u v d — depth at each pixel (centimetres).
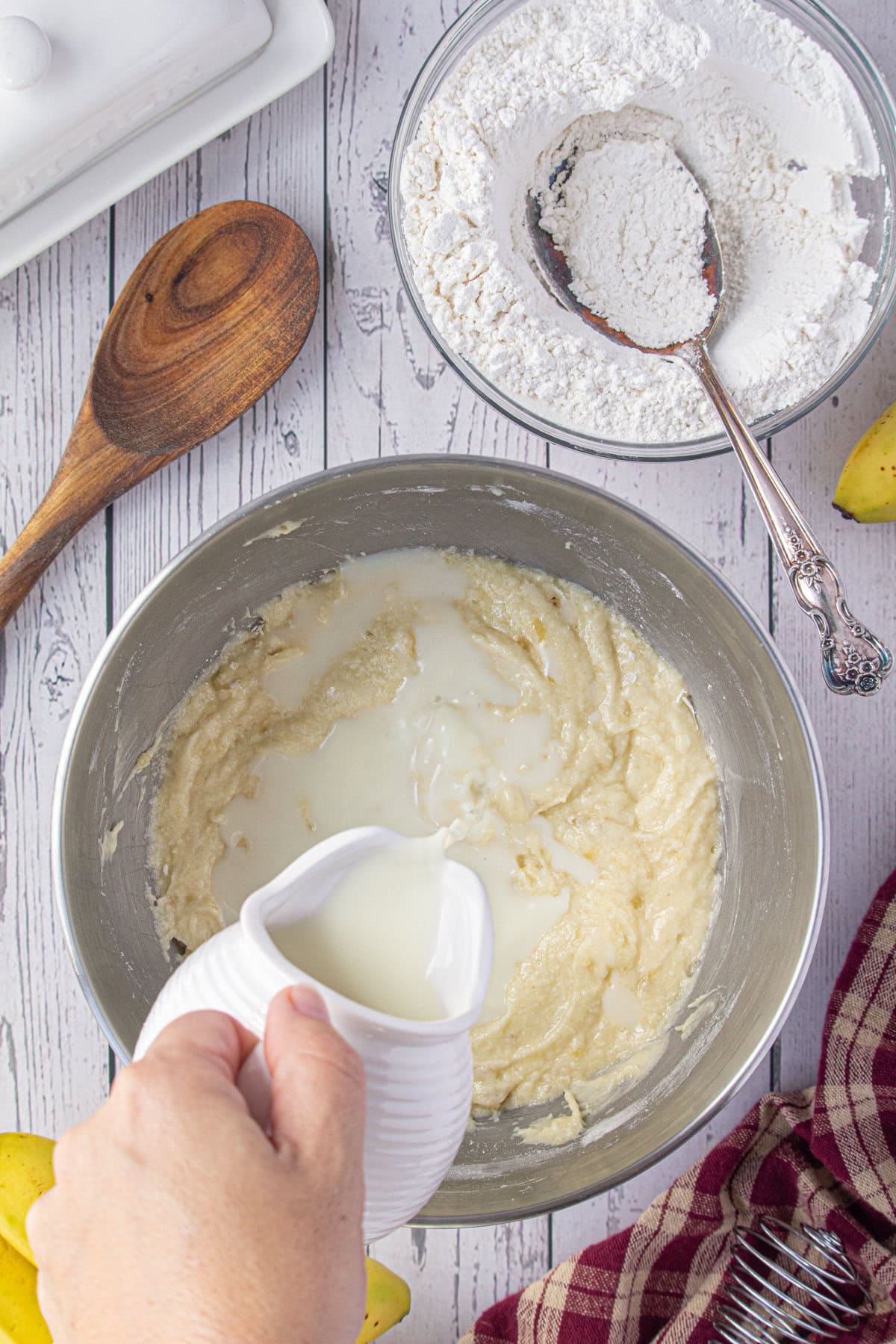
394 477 63
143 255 69
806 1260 66
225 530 61
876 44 69
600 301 66
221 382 67
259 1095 51
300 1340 49
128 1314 49
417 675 69
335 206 69
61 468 67
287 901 54
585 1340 67
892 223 66
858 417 70
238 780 68
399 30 69
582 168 66
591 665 70
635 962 69
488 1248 70
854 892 70
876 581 70
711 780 70
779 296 66
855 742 70
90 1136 50
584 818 70
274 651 69
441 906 55
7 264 66
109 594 69
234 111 67
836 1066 66
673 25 64
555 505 64
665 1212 67
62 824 61
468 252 64
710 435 66
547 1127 68
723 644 65
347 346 69
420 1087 52
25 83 62
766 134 66
